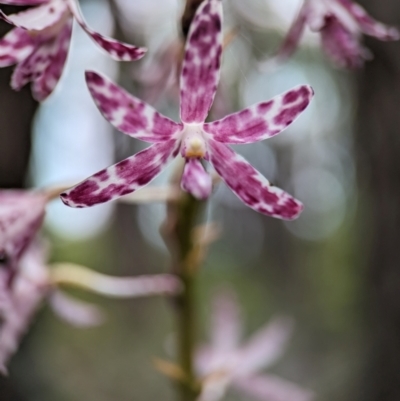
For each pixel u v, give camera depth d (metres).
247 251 1.49
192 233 0.22
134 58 0.18
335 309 0.94
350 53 0.22
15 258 0.21
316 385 0.66
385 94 0.33
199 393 0.23
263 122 0.18
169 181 0.22
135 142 0.69
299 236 1.36
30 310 0.23
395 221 0.34
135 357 0.83
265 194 0.19
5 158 0.27
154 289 0.22
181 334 0.22
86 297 1.05
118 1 0.44
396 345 0.34
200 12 0.18
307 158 1.21
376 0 0.32
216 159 0.19
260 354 0.26
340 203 1.28
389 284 0.34
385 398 0.34
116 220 1.24
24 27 0.19
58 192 0.21
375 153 0.34
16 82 0.20
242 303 1.10
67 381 0.65
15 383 0.32
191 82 0.18
